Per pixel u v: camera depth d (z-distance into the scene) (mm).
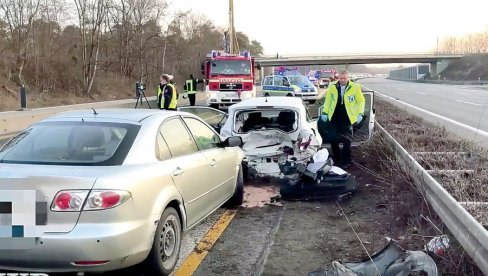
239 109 8133
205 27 82938
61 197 3395
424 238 4613
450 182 5973
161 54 67062
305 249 4867
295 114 8125
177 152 4703
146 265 3938
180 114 5191
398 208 5734
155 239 3908
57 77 45031
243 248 4965
